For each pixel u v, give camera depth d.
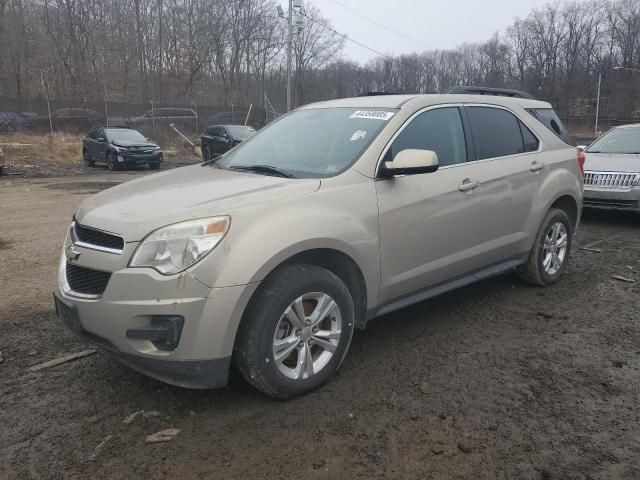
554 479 2.69
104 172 19.70
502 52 85.25
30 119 30.06
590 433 3.06
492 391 3.51
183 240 2.98
